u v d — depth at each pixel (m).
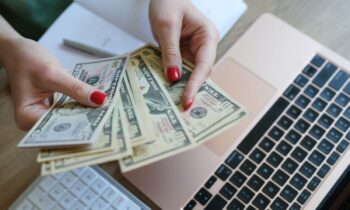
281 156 0.66
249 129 0.68
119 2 0.78
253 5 0.83
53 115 0.58
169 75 0.62
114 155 0.52
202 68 0.63
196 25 0.68
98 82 0.62
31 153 0.69
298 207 0.63
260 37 0.77
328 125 0.69
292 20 0.82
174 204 0.64
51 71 0.61
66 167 0.51
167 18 0.66
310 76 0.73
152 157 0.53
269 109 0.70
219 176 0.65
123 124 0.55
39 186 0.62
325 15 0.82
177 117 0.58
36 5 0.88
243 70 0.74
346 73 0.73
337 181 0.65
